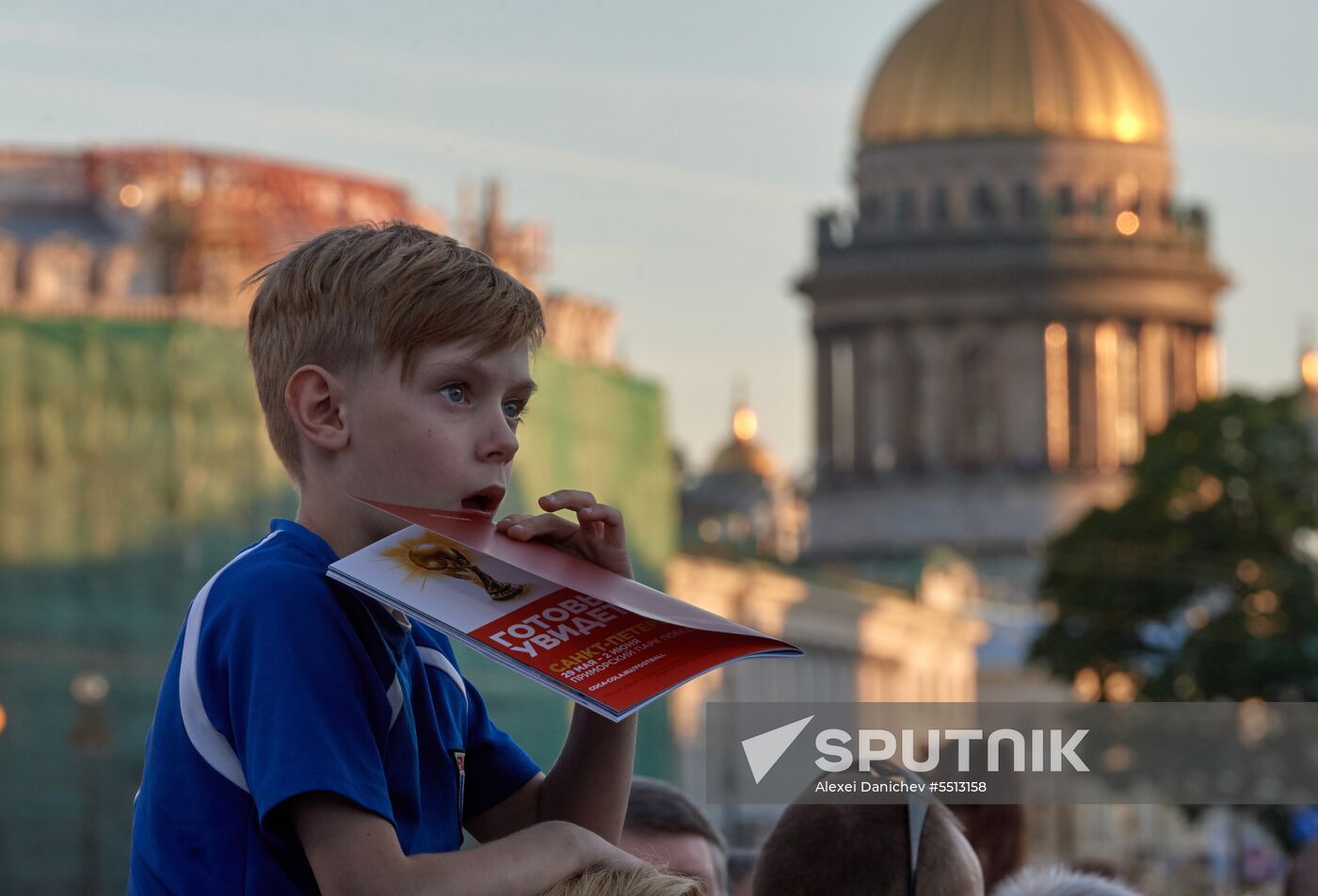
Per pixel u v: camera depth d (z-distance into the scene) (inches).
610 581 278.8
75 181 5895.7
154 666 3474.4
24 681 3378.4
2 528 3420.3
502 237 4234.7
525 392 288.8
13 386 3449.8
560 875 269.6
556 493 289.7
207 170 5002.5
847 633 6579.7
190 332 3533.5
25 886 3341.5
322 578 276.4
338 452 283.3
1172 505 4761.3
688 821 453.4
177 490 3523.6
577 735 309.1
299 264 285.4
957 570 7854.3
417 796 281.4
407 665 287.7
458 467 281.7
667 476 4690.0
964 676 7544.3
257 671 267.7
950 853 339.3
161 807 272.4
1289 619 4611.2
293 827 265.6
